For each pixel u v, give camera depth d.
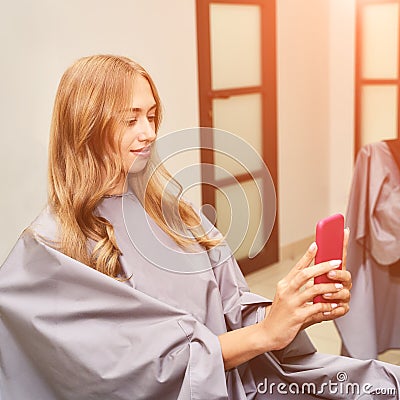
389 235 2.37
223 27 3.86
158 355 1.03
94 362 1.03
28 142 2.93
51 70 2.96
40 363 1.07
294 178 4.52
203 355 1.03
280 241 4.42
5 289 1.07
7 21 2.79
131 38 3.24
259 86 4.16
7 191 2.88
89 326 1.05
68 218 1.09
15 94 2.85
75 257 1.08
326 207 4.88
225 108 3.92
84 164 1.09
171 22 3.45
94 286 1.06
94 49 3.09
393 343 2.55
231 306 1.22
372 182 2.41
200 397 1.01
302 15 4.45
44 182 3.00
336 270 1.01
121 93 1.08
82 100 1.08
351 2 4.58
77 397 1.05
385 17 4.47
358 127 4.69
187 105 3.59
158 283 1.12
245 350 1.04
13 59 2.83
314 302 1.02
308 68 4.56
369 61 4.59
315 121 4.67
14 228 2.93
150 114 1.12
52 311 1.05
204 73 3.70
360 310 2.45
